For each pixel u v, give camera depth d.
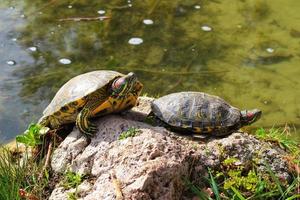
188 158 1.47
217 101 1.57
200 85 2.19
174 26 2.51
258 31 2.51
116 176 1.42
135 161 1.43
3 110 2.05
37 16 2.58
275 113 2.07
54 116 1.56
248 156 1.51
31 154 1.63
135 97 1.55
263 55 2.36
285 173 1.51
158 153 1.44
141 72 2.24
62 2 2.71
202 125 1.53
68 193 1.46
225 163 1.50
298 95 2.16
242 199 1.44
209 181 1.47
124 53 2.35
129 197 1.38
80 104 1.51
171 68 2.27
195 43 2.41
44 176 1.54
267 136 1.70
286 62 2.32
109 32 2.47
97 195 1.41
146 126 1.52
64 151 1.54
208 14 2.63
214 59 2.33
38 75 2.22
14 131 1.96
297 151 1.65
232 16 2.62
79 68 2.26
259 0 2.79
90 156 1.49
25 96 2.12
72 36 2.44
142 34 2.46
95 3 2.70
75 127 1.58
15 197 1.49
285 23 2.58
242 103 2.12
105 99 1.52
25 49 2.36
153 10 2.64
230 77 2.24
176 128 1.54
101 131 1.52
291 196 1.48
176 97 1.56
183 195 1.45
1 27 2.48
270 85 2.21
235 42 2.43
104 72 1.55
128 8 2.65
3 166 1.60
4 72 2.23
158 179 1.40
